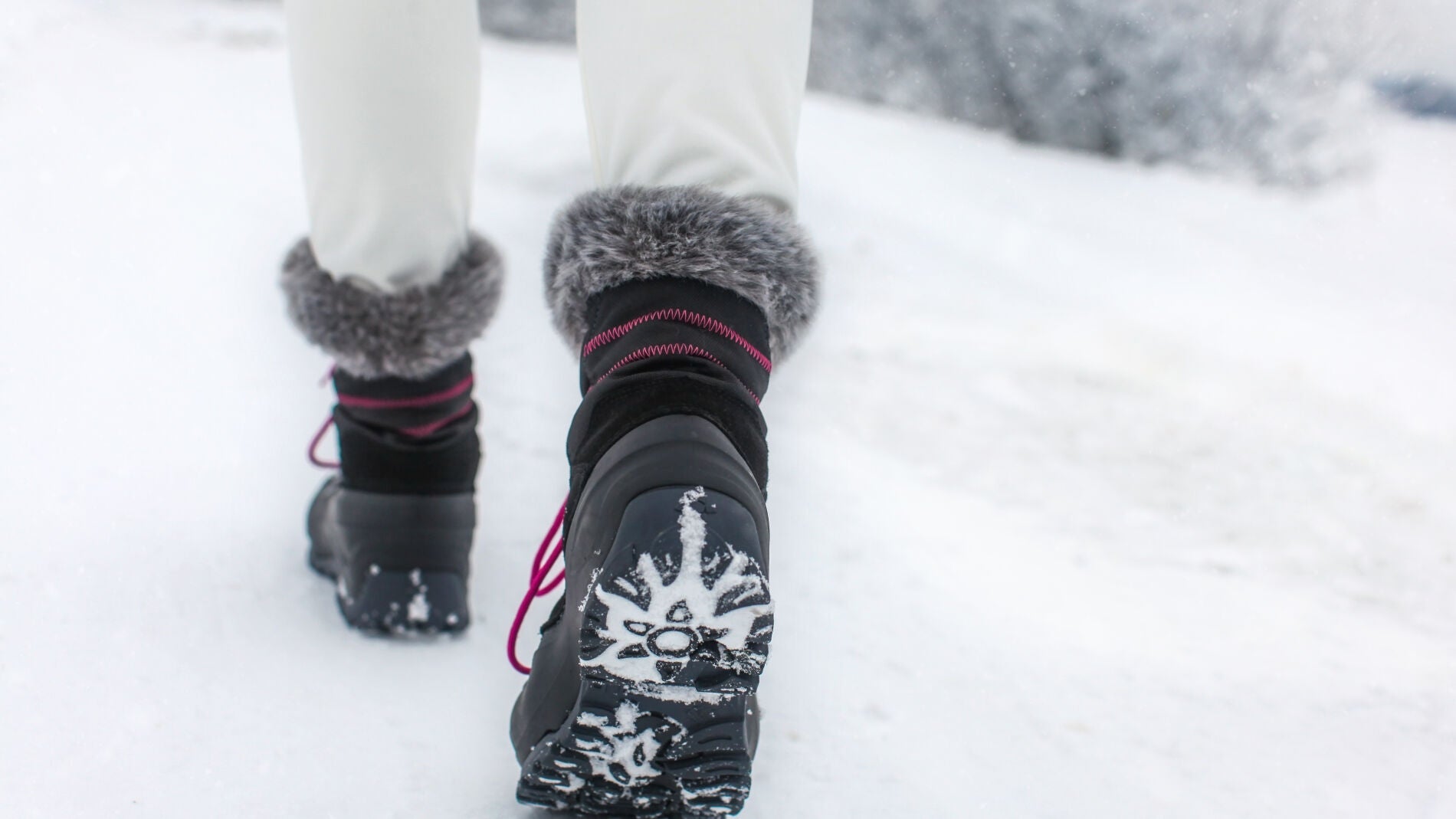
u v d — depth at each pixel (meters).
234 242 3.14
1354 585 1.78
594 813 0.91
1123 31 7.22
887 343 2.99
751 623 0.81
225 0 9.85
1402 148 8.30
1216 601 1.65
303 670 1.15
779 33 0.99
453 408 1.26
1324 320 3.80
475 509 1.32
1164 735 1.20
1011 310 3.45
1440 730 1.26
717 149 0.97
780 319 0.98
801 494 1.90
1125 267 4.25
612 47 1.00
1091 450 2.36
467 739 1.04
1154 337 3.29
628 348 0.92
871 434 2.32
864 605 1.47
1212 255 4.70
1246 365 3.11
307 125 1.14
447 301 1.20
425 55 1.10
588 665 0.82
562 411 2.16
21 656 1.11
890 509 1.88
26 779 0.92
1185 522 2.01
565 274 0.97
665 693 0.83
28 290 2.57
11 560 1.33
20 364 2.12
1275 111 7.21
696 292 0.93
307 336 1.22
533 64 7.29
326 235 1.18
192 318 2.51
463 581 1.29
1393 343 3.57
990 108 7.49
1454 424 2.76
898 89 7.72
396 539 1.24
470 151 1.20
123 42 7.21
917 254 3.96
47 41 6.88
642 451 0.84
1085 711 1.24
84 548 1.39
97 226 3.16
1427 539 2.00
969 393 2.65
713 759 0.85
